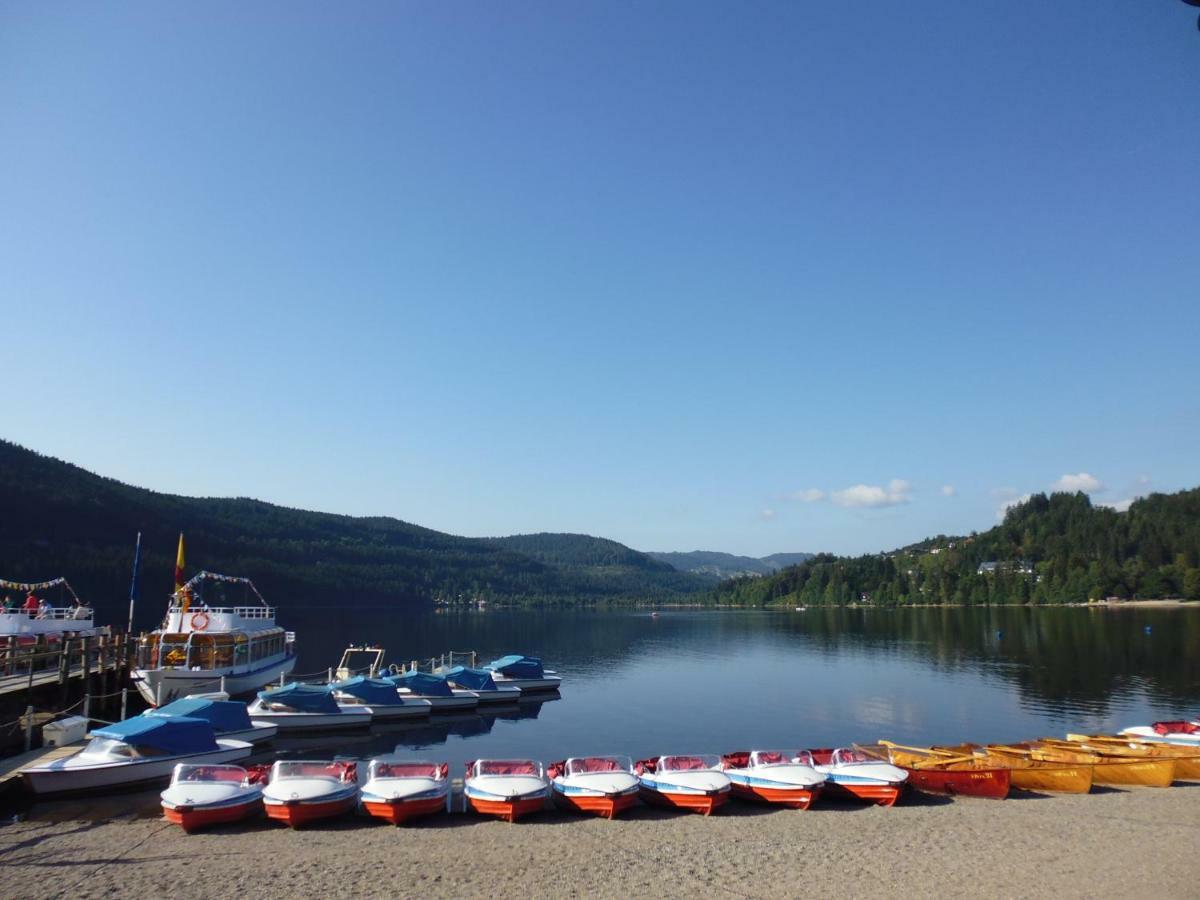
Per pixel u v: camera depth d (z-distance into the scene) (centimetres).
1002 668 8488
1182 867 2280
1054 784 3234
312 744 4847
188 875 2177
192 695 5297
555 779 2927
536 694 7125
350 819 2731
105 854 2355
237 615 6072
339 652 11175
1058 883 2159
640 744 4806
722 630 17375
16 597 11612
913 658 9825
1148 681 7250
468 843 2480
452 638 14725
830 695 6831
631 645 13275
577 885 2128
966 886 2139
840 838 2553
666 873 2222
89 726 4528
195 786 2673
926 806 2984
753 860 2339
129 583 14488
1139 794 3173
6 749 3500
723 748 4672
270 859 2309
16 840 2491
